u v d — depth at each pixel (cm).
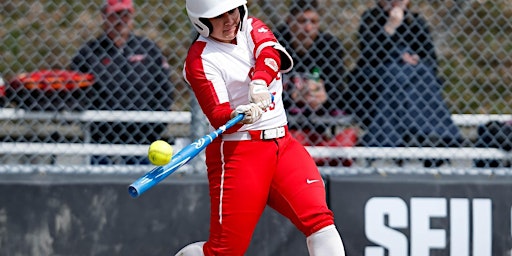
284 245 1917
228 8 1392
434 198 1920
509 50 2323
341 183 1919
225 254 1488
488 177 1948
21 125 2034
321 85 1997
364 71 2002
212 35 1437
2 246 1898
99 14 2234
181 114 1984
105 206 1909
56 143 1970
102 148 1953
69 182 1906
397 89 1994
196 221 1917
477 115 2075
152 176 1368
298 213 1465
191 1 1410
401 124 1992
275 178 1480
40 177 1912
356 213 1916
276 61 1434
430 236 1920
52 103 1966
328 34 2014
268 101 1400
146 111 1981
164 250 1914
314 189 1473
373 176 1933
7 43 2248
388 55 1995
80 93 1970
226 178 1463
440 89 2002
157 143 1354
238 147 1454
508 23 2220
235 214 1462
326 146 1998
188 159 1397
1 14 2283
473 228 1922
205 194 1920
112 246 1909
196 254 1527
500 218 1920
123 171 1942
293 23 1991
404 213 1919
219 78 1438
